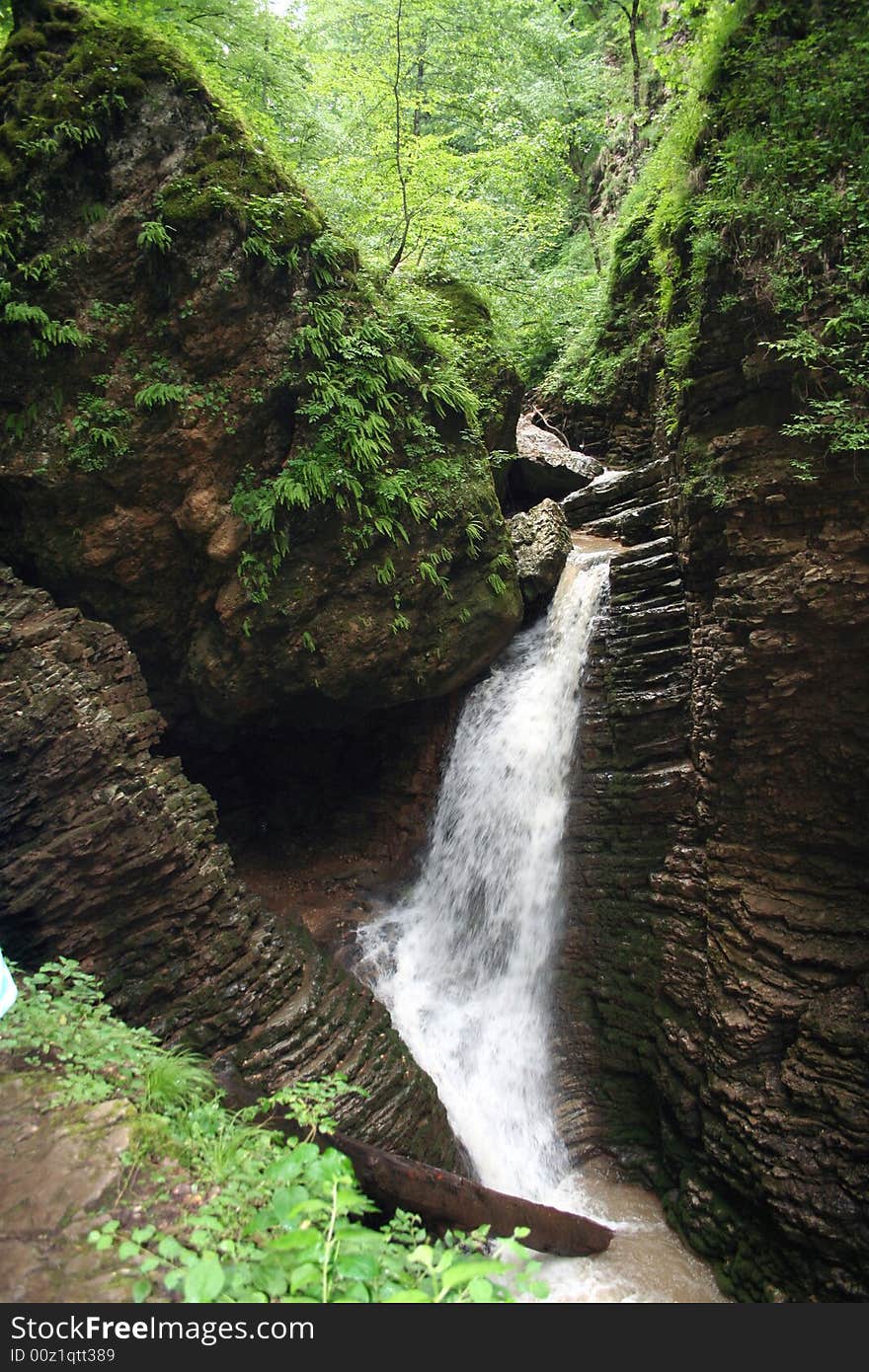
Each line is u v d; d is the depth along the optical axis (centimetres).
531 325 1753
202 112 744
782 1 751
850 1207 589
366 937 959
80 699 664
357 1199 275
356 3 1392
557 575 1061
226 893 719
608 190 1880
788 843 725
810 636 661
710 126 782
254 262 753
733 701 728
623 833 865
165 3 1047
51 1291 283
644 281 1461
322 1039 713
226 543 776
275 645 824
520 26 1802
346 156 1320
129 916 659
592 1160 817
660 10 1630
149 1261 279
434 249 1327
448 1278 225
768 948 704
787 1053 666
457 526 890
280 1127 594
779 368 678
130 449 747
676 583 881
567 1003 873
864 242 633
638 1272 667
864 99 671
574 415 1600
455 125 1900
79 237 720
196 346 750
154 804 681
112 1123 381
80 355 726
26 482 729
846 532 639
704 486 739
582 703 914
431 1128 733
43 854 614
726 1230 668
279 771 1083
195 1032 664
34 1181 342
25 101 723
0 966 381
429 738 1062
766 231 685
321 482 774
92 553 769
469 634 928
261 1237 314
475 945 955
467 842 995
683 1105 732
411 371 823
